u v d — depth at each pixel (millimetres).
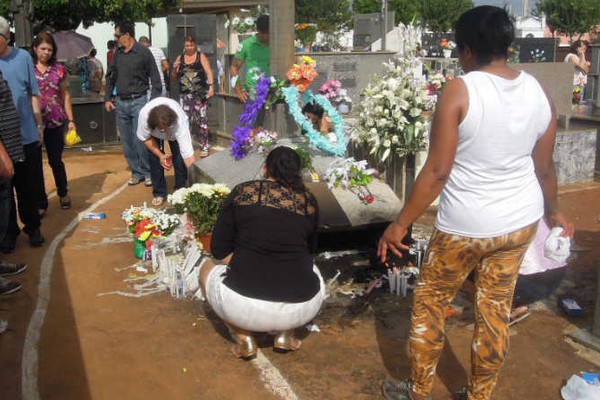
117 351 3826
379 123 5348
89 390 3404
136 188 7898
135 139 7848
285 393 3373
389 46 15406
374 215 4887
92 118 11094
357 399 3320
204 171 6000
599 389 3270
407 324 4156
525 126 2664
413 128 5324
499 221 2689
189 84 9781
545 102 2764
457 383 3461
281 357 3750
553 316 4297
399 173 5676
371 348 3844
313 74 5539
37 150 5484
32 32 9156
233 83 10281
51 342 3928
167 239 5395
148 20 16969
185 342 3938
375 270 4941
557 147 7824
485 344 2857
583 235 6039
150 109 6312
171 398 3336
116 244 5727
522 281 4395
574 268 5176
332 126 5957
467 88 2619
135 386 3447
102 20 16078
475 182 2686
